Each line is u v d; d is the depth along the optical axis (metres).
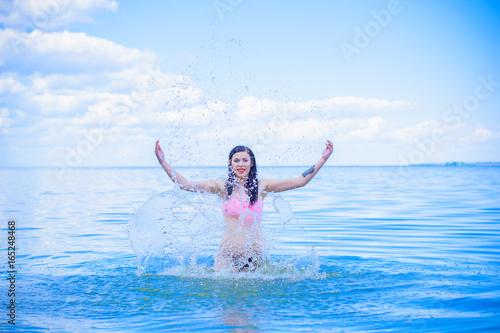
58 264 5.47
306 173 5.37
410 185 24.70
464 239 7.47
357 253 6.24
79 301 3.90
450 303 3.77
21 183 28.75
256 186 5.31
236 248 5.10
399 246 6.82
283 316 3.47
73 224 9.38
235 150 5.26
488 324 3.22
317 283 4.50
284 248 6.66
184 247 5.40
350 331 3.14
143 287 4.35
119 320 3.40
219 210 5.27
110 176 44.34
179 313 3.56
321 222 9.52
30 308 3.70
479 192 18.81
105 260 5.72
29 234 8.07
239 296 4.04
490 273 4.95
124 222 9.66
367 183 27.22
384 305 3.74
